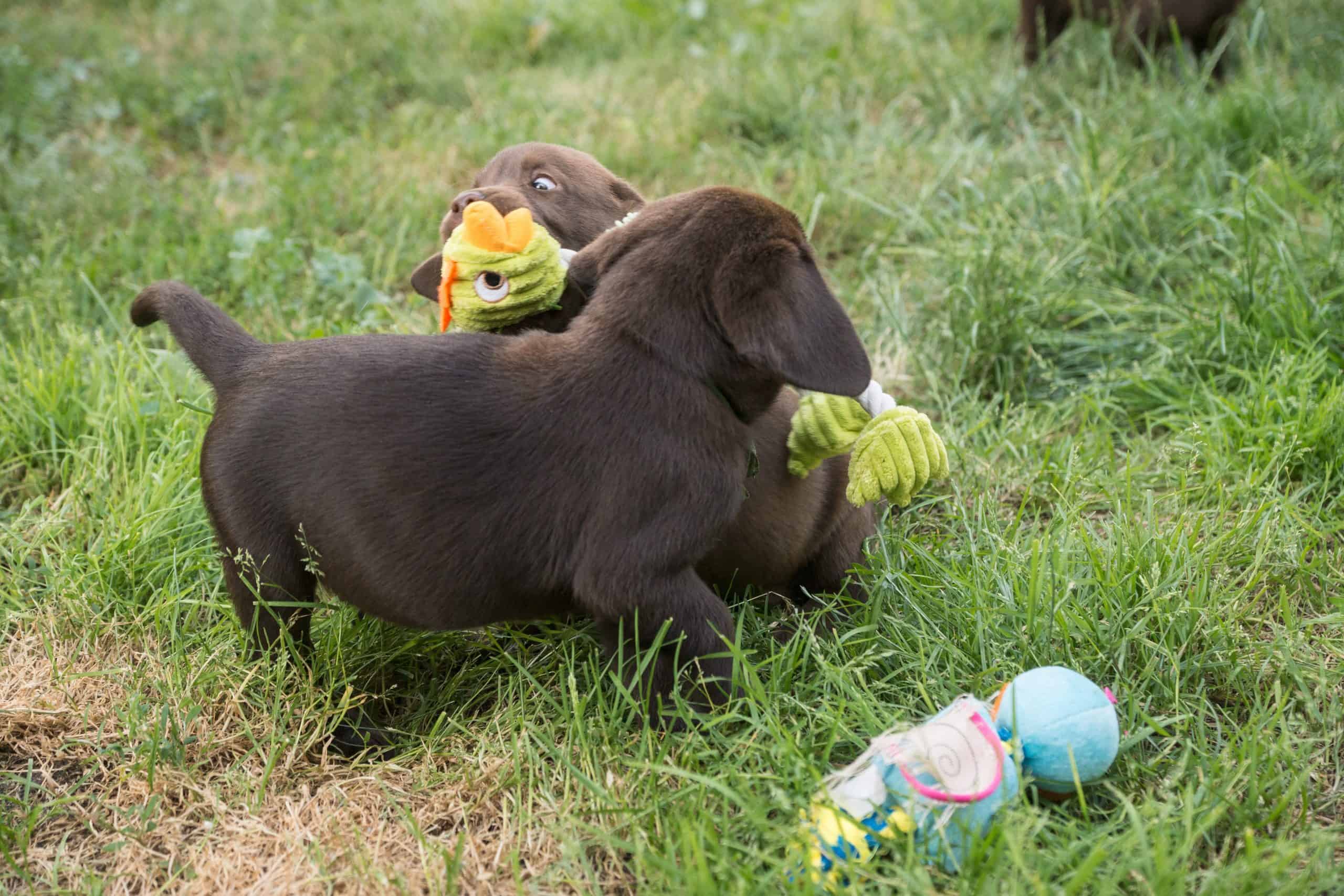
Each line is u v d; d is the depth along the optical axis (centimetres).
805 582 368
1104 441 441
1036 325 503
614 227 348
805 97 707
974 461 439
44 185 650
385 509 301
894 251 564
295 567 318
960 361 493
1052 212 570
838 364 283
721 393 296
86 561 385
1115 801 289
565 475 294
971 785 261
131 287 551
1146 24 689
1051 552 353
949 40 794
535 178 402
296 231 619
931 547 379
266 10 954
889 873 262
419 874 283
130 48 880
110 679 348
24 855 289
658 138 691
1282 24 705
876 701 310
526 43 882
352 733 335
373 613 321
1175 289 524
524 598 310
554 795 300
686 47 849
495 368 307
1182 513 385
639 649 299
